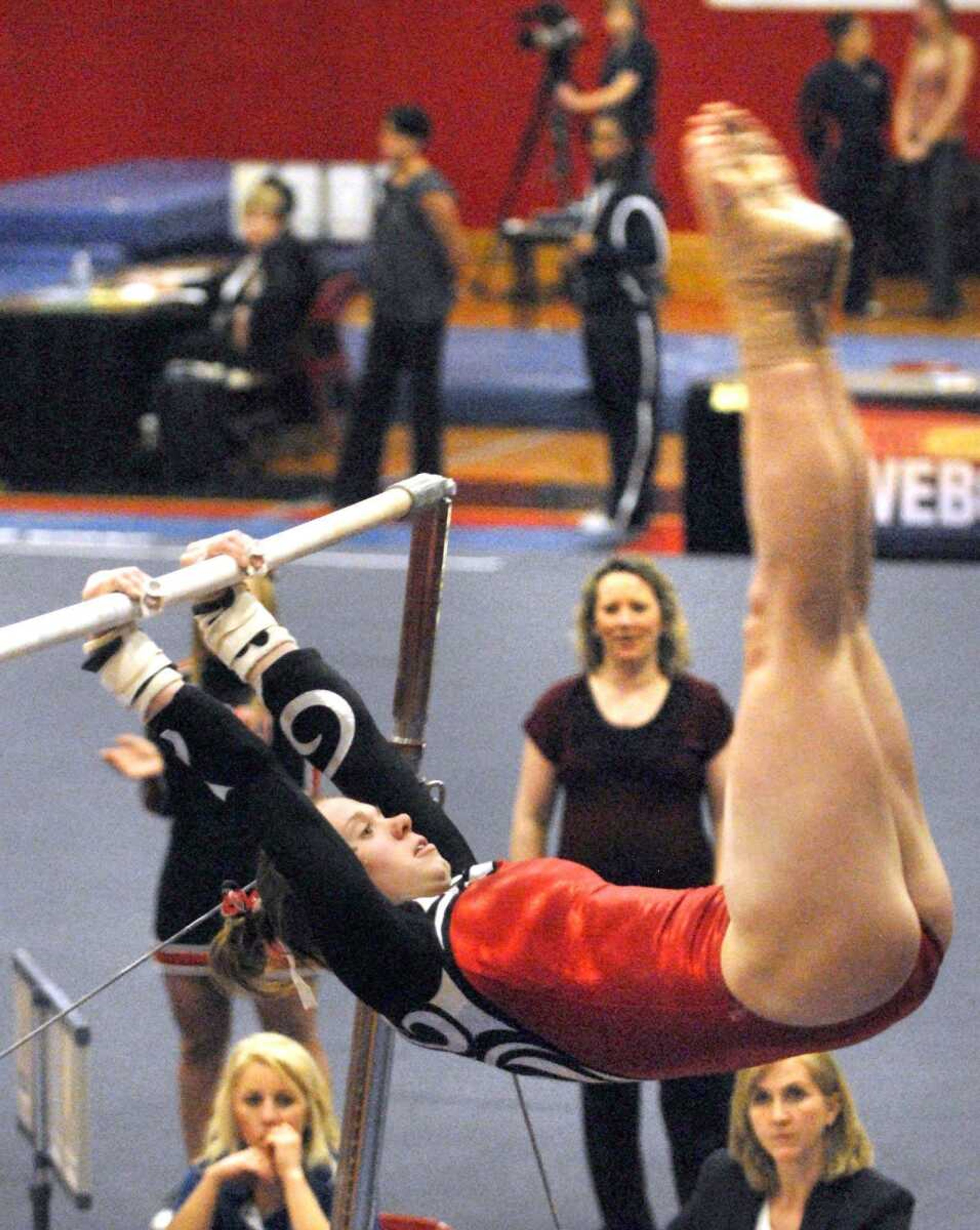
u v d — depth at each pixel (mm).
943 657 20734
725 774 10555
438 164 38594
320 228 41406
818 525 4695
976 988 13914
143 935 14594
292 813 5441
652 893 5160
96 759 18000
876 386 24031
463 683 19797
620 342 24281
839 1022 4906
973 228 41000
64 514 26375
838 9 38188
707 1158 10469
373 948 5285
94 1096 12594
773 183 4742
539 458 29547
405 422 31328
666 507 26859
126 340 27734
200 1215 9195
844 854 4715
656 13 38250
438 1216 11398
